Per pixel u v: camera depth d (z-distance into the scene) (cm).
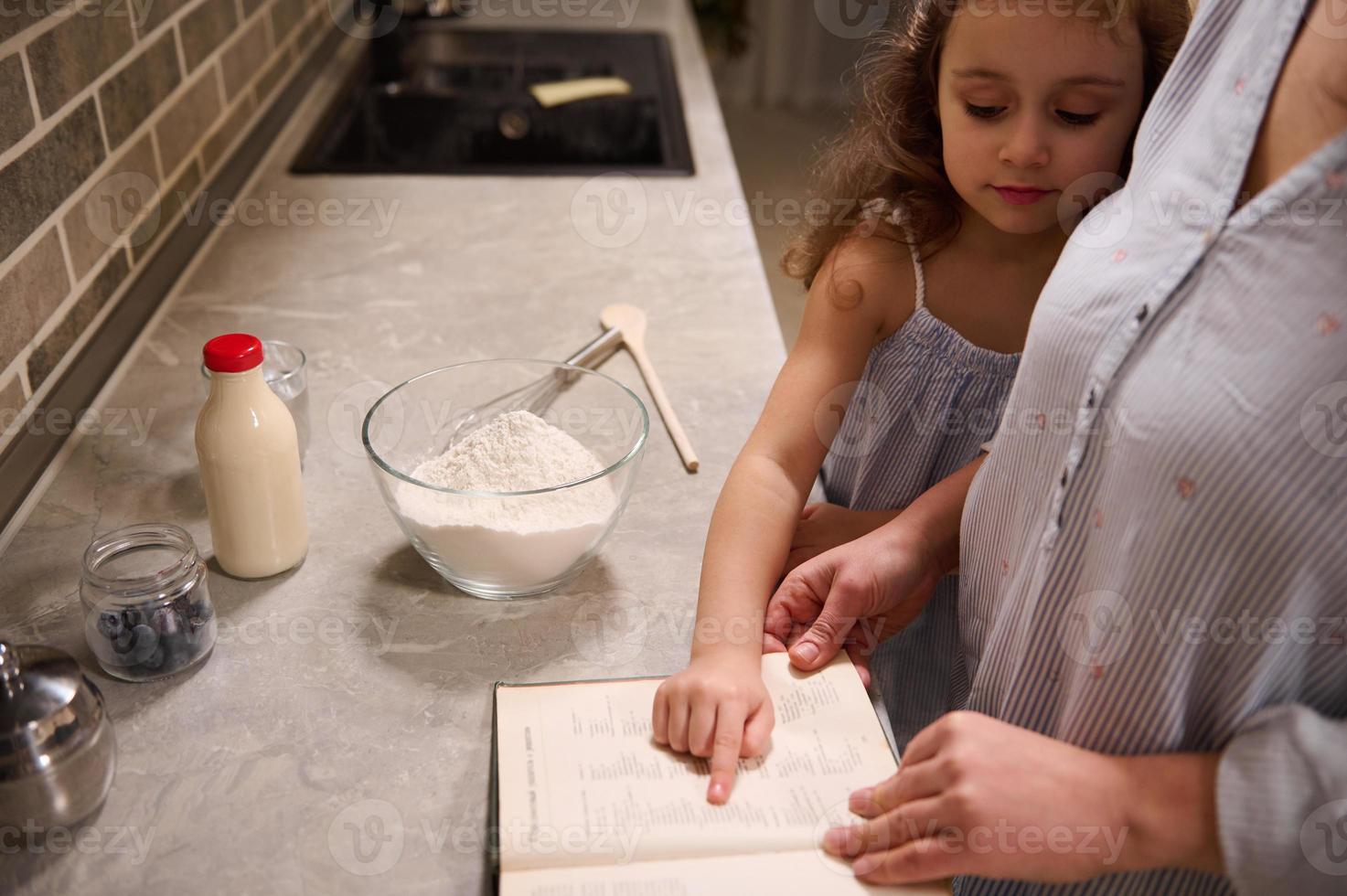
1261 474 57
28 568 91
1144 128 74
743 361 125
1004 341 102
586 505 88
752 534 90
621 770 72
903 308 103
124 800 72
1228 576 60
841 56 411
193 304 134
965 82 87
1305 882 58
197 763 74
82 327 116
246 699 80
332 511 100
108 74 121
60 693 67
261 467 87
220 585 91
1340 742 58
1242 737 61
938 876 64
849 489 111
